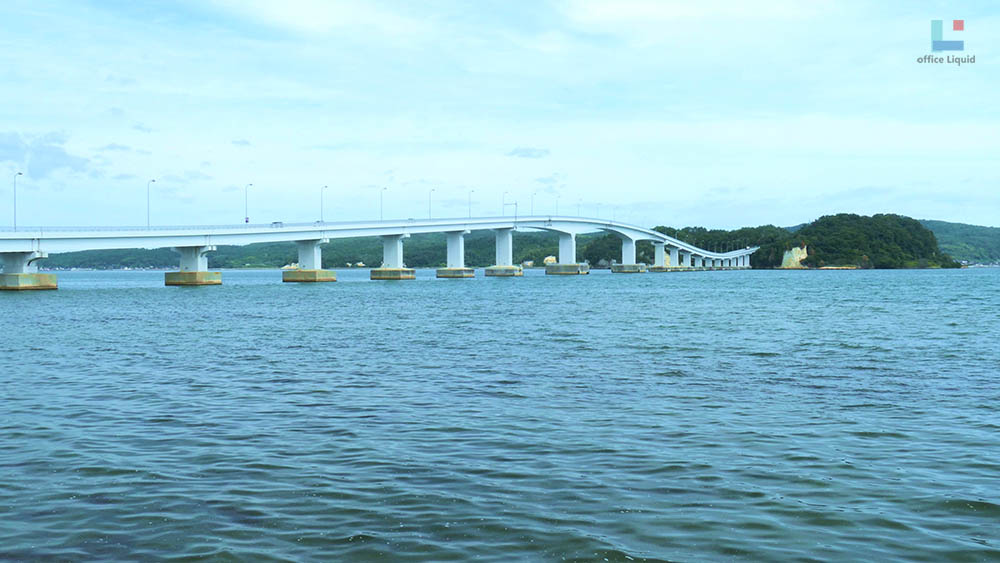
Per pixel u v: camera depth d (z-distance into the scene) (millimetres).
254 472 14578
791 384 24859
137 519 12008
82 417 19797
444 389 23922
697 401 21797
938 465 15062
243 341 39406
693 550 10789
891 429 18156
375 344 37438
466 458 15547
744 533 11422
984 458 15570
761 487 13594
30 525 11758
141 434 17812
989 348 35156
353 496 13109
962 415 19828
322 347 36250
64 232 108812
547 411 20344
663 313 60031
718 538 11219
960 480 14055
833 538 11258
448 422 18984
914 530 11578
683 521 11883
